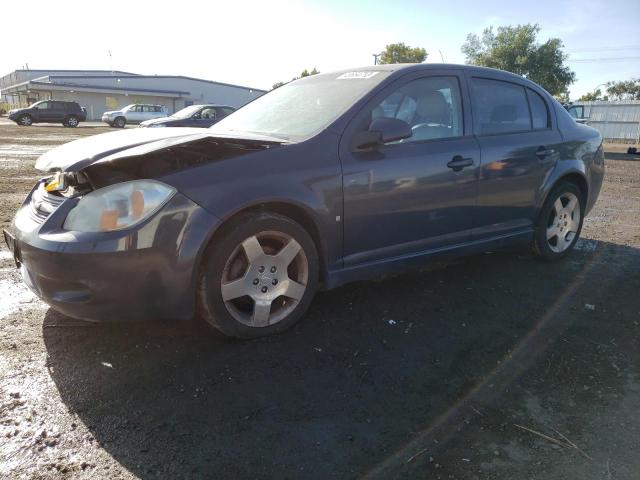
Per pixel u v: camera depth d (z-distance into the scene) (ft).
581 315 11.87
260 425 7.66
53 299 8.75
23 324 10.63
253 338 10.21
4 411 7.77
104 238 8.45
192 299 9.20
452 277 14.32
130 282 8.65
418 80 12.30
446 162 12.17
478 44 129.70
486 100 13.65
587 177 16.14
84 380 8.68
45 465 6.71
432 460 6.99
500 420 7.90
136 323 10.77
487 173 13.08
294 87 13.92
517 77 14.73
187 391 8.46
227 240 9.34
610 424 7.84
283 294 10.32
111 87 177.17
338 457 7.02
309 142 10.41
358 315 11.58
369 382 8.89
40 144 57.41
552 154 14.84
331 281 10.97
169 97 188.44
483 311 12.01
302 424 7.71
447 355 9.90
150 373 8.96
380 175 11.07
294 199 9.93
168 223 8.75
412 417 7.95
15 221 9.96
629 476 6.75
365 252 11.34
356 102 11.23
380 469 6.81
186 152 9.76
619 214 24.48
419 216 11.95
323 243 10.60
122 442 7.22
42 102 104.63
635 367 9.57
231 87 204.13
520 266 15.44
